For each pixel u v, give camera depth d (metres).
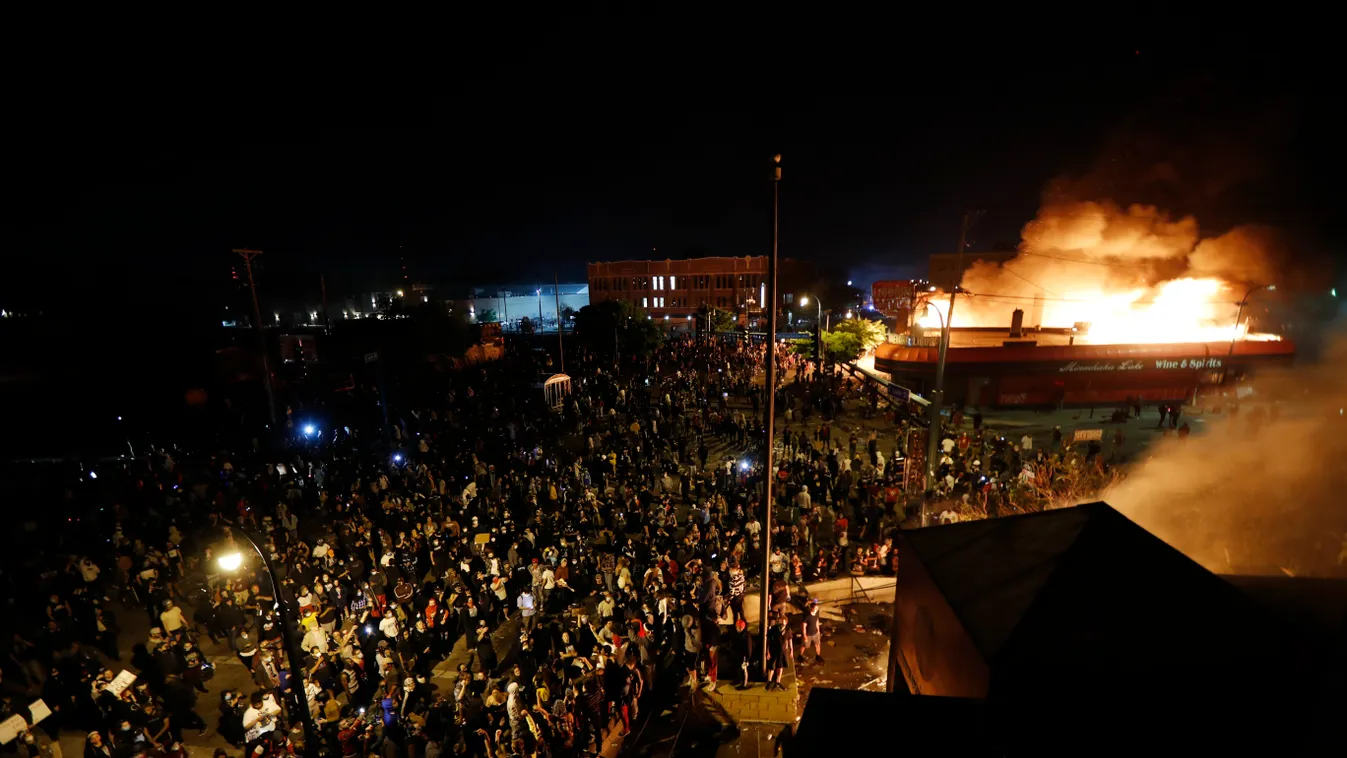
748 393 35.62
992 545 7.27
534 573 14.79
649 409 33.53
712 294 88.62
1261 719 4.95
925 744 5.34
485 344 62.47
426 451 27.36
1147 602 5.73
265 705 10.53
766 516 11.18
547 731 10.31
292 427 32.47
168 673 12.20
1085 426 30.64
